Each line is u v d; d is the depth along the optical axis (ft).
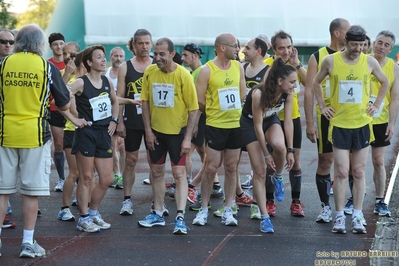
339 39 41.57
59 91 34.04
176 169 39.40
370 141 38.75
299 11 183.42
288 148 40.09
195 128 42.91
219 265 32.78
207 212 41.86
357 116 38.19
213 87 41.50
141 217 43.65
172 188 49.62
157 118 39.45
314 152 73.92
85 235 38.65
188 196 46.55
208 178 41.24
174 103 39.11
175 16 173.99
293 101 43.78
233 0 179.73
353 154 38.96
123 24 170.19
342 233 38.75
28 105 33.06
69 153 42.14
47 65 33.42
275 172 40.09
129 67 44.78
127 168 44.37
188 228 39.96
